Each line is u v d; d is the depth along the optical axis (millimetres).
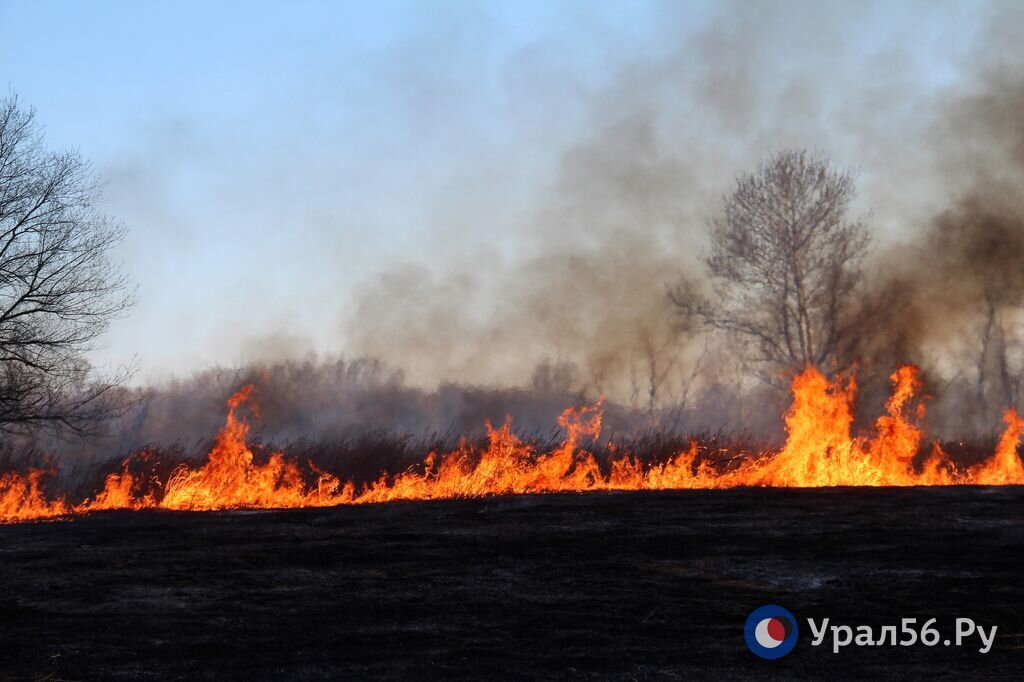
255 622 10984
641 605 11547
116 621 11070
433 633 10422
